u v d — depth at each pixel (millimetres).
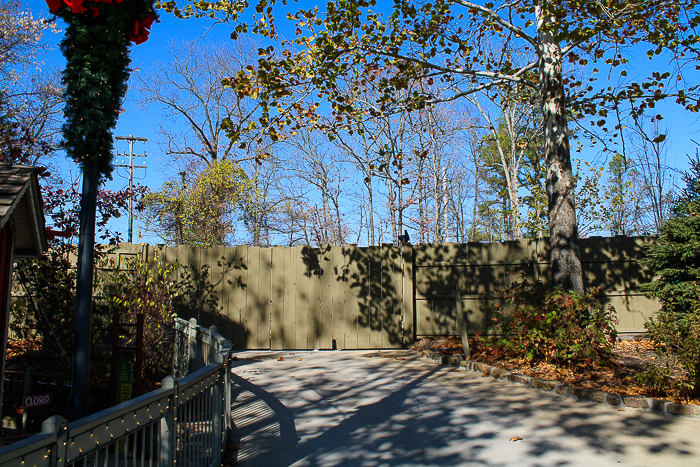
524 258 11609
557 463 4711
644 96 10648
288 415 6500
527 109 22641
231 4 9641
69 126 5387
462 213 35219
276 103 10172
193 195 21781
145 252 12219
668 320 7242
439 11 10039
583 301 8469
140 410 3070
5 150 10273
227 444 5426
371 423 6059
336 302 12070
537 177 19844
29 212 5336
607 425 5801
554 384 7285
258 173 28234
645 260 10344
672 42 9852
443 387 7730
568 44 10461
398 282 11992
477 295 11719
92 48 5355
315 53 9805
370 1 9430
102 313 9141
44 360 9023
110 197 9898
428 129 23844
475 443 5273
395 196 25719
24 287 8852
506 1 11008
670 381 6656
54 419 2240
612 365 7949
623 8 9250
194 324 8094
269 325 12109
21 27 17453
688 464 4641
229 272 12312
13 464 1965
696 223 9617
